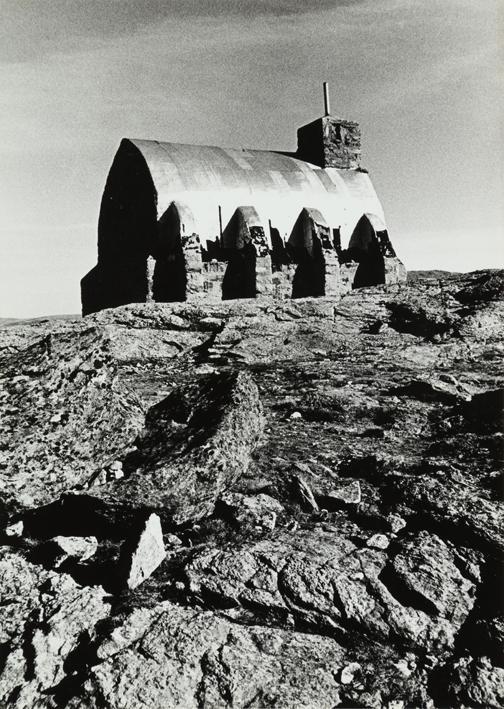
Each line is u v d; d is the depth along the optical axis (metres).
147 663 4.09
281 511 5.92
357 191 26.77
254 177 24.48
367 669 4.27
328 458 7.23
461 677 4.12
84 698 3.88
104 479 6.15
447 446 7.55
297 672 4.17
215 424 6.67
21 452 6.24
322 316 17.05
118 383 7.48
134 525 5.61
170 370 12.77
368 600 4.69
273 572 4.94
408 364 12.74
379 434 8.28
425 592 4.73
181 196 22.28
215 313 16.52
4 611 4.70
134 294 22.50
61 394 7.07
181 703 3.89
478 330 15.34
